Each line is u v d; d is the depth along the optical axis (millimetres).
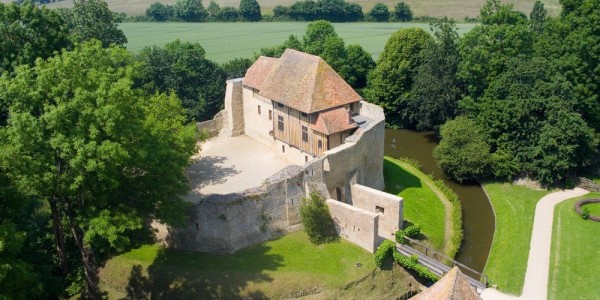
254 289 43906
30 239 48156
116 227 38781
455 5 147625
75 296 46281
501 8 74562
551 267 47938
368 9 148125
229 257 46781
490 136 68375
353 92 59562
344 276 45250
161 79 84875
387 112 91062
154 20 147625
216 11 146375
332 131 54938
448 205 60969
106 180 38469
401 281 47031
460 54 76812
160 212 43094
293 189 49344
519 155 65938
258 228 48250
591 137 62344
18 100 38344
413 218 55312
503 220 58062
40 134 36750
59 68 38312
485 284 45406
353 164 54062
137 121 40438
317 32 104688
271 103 64125
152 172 42438
